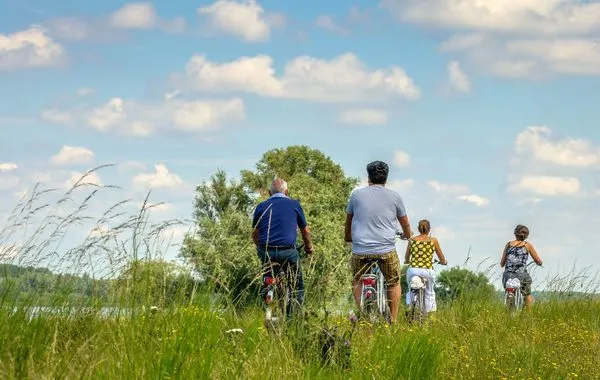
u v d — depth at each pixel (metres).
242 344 9.62
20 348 8.16
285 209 14.51
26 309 8.95
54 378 7.47
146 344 8.51
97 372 7.74
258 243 14.40
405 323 15.09
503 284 22.50
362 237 15.87
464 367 11.29
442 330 14.45
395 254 15.92
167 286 9.59
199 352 8.45
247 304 11.02
